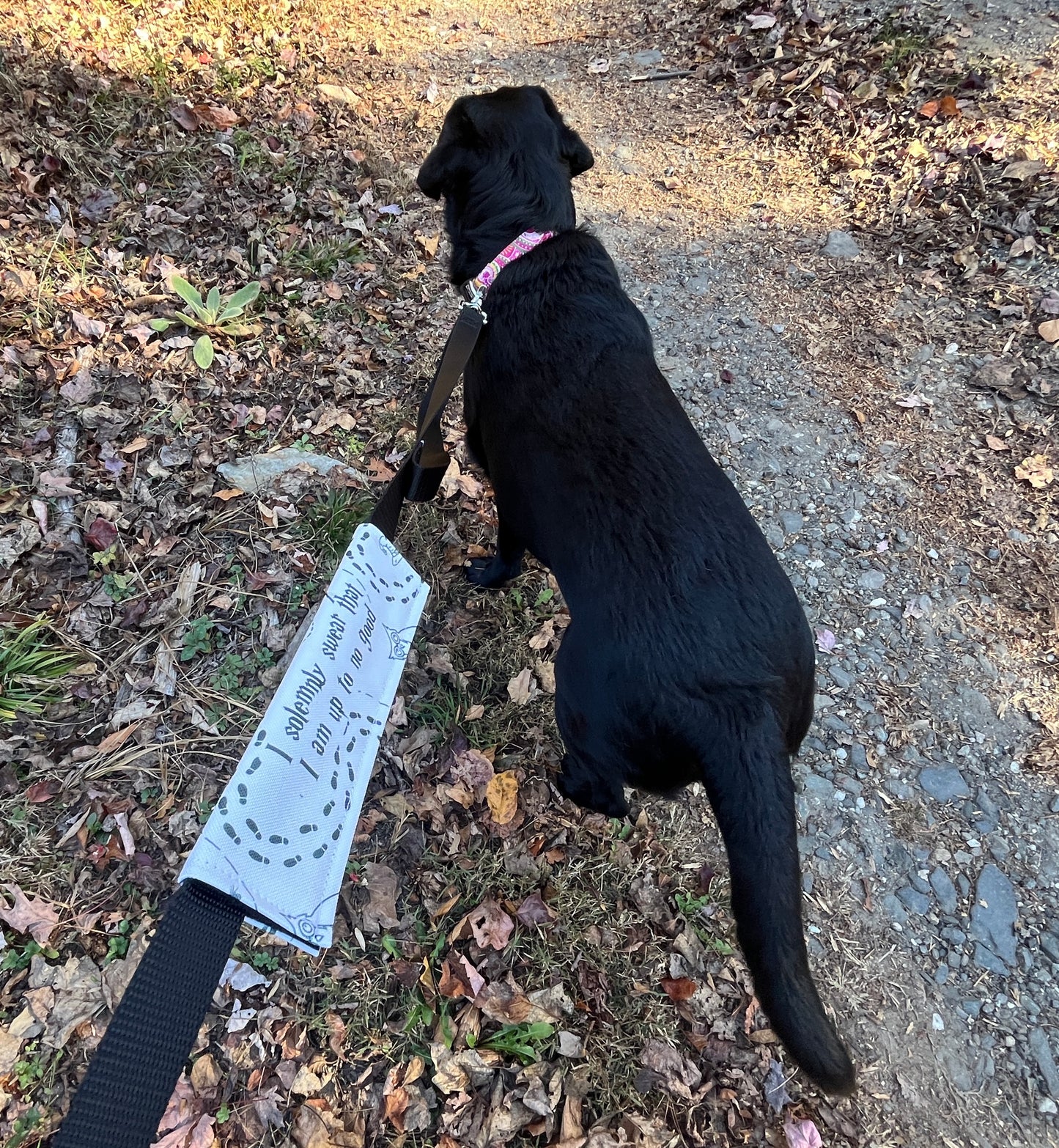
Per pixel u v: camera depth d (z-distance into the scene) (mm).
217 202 3496
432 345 3332
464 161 2252
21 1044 1665
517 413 1998
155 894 1905
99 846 1938
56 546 2350
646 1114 1837
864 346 3430
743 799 1575
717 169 4211
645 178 4219
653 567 1725
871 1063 1990
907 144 3953
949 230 3670
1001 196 3639
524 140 2238
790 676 1715
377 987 1897
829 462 3105
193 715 2180
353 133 4211
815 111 4254
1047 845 2289
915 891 2230
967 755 2449
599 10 5305
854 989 2086
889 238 3766
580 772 1970
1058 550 2828
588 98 4688
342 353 3180
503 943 2016
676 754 1701
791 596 1779
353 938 1963
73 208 3213
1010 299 3412
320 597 2461
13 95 3385
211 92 4039
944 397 3242
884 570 2830
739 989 2068
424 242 3752
